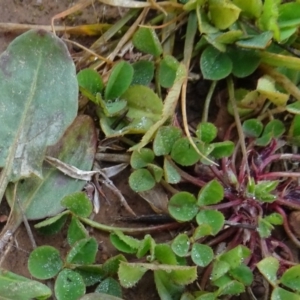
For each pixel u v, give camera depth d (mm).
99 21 403
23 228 384
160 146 386
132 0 396
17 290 366
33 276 376
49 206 384
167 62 391
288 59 394
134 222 391
